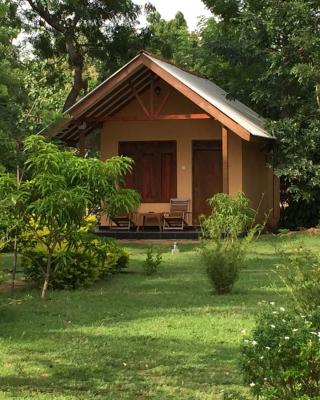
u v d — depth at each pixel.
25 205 8.42
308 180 18.14
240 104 22.30
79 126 18.11
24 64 26.48
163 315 7.69
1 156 11.43
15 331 6.91
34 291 9.42
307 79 16.89
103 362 5.79
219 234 10.40
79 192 8.26
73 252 9.69
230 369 5.57
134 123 19.83
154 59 16.98
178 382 5.25
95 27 26.66
